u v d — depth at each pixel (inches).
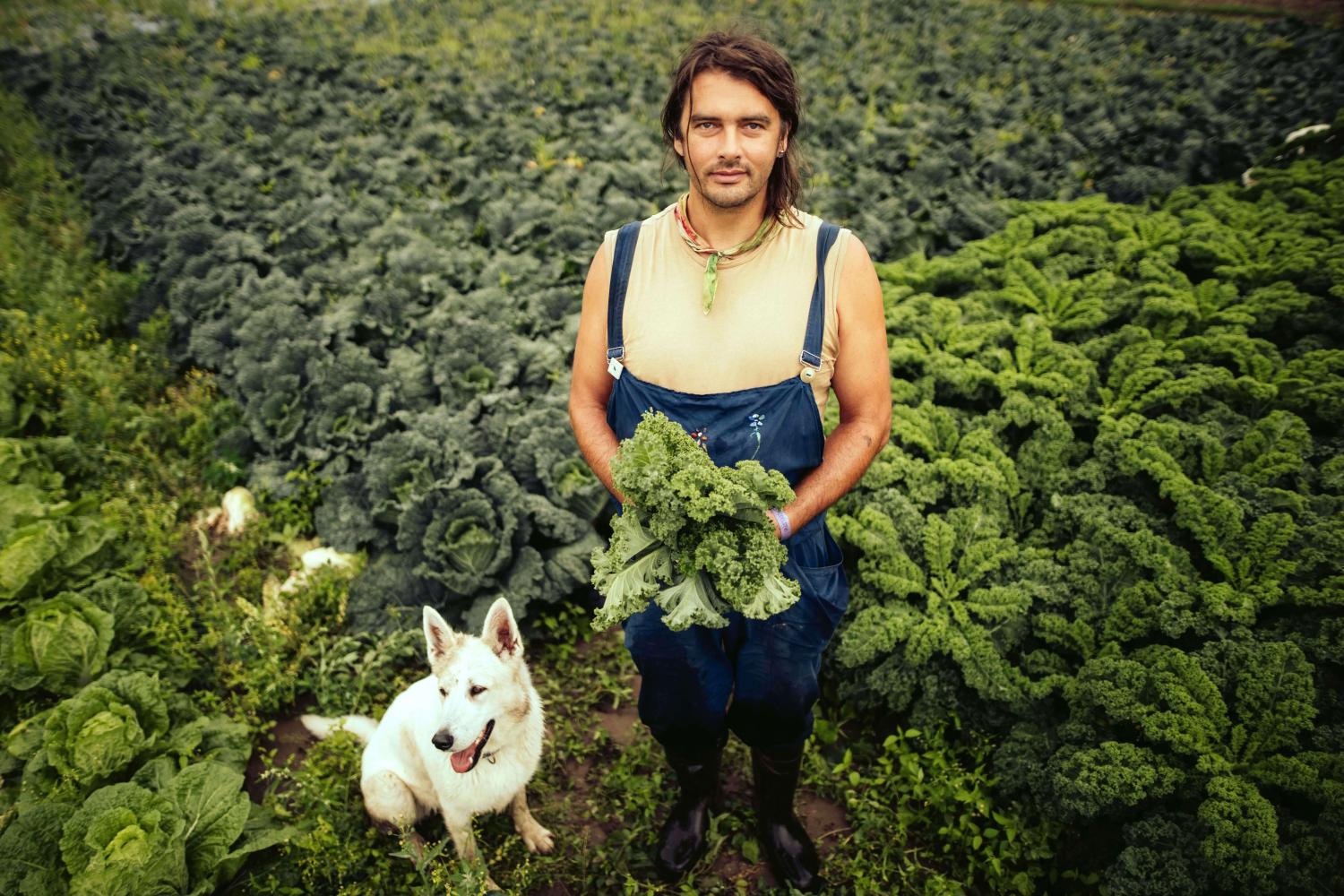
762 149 78.5
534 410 201.3
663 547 82.9
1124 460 161.0
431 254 278.2
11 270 287.0
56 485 199.8
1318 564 131.0
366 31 669.9
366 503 195.0
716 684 107.4
